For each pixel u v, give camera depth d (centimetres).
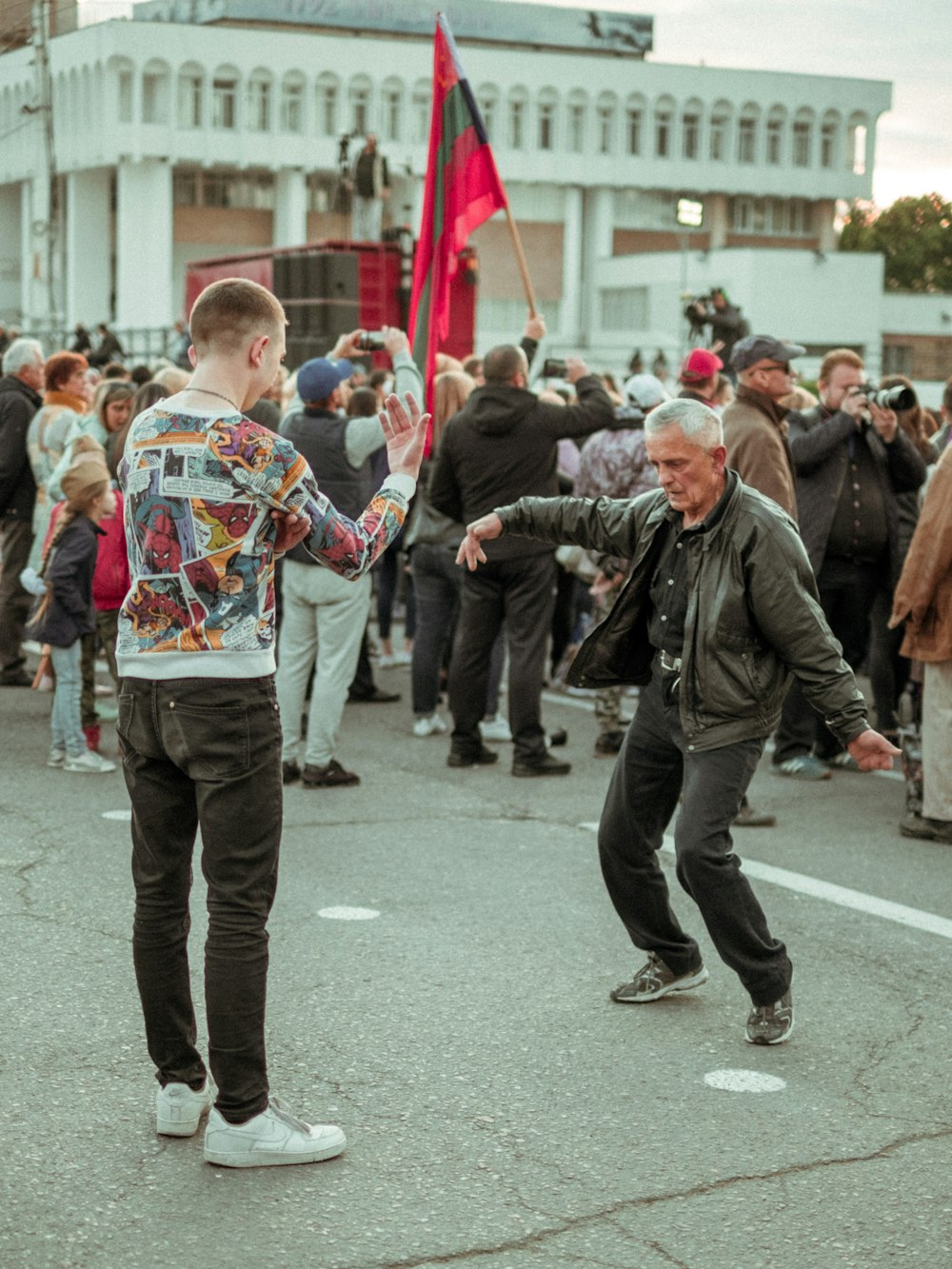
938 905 610
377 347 794
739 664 452
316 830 709
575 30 7612
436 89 884
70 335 3391
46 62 3469
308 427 781
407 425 401
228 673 369
